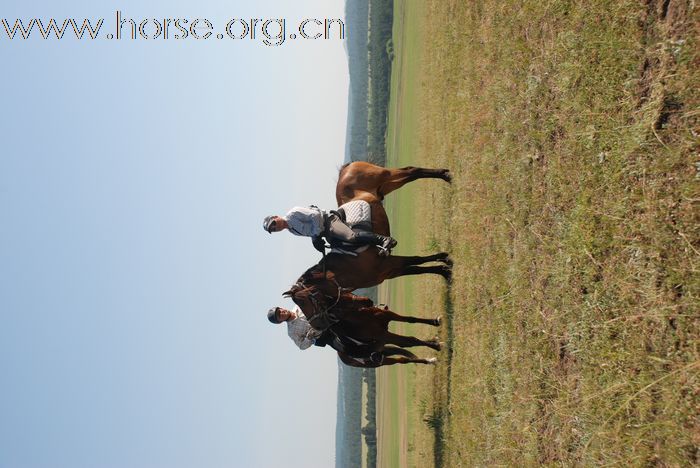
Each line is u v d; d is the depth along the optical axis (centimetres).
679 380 307
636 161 362
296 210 620
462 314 691
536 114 511
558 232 454
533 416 464
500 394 540
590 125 414
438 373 790
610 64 395
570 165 441
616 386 354
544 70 502
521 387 496
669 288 324
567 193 444
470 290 668
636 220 357
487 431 565
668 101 339
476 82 733
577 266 416
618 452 348
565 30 468
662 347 324
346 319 650
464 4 828
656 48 353
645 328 338
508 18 607
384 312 691
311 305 636
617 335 364
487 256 620
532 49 533
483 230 642
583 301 406
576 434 398
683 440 300
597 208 400
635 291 350
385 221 667
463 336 680
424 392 959
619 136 379
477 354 625
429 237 1074
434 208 1017
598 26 413
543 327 465
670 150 334
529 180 520
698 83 320
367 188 679
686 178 323
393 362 766
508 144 577
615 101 391
